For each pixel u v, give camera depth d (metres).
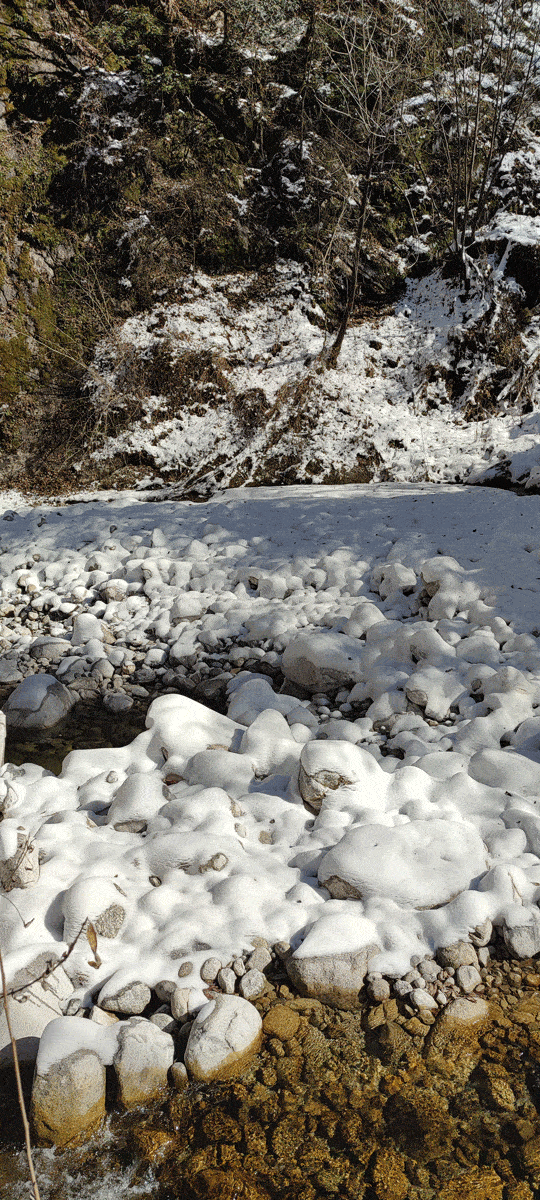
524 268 12.44
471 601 6.20
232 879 3.59
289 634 6.41
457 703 5.20
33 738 5.59
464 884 3.58
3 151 12.09
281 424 11.38
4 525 9.20
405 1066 2.96
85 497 10.86
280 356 12.36
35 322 11.98
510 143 13.33
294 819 4.04
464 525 7.79
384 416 11.58
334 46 13.39
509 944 3.40
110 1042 2.94
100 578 7.64
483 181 12.83
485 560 6.80
